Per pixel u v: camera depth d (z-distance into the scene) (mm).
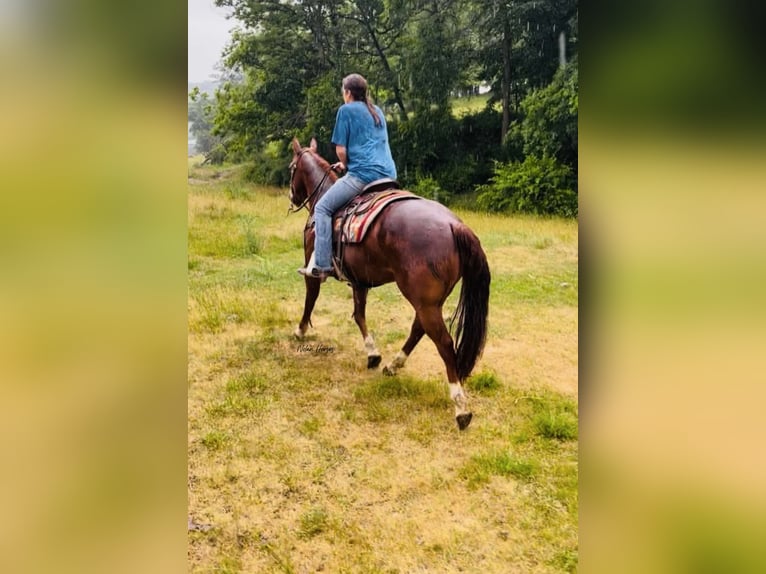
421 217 2459
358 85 2779
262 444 2707
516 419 2754
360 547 2395
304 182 3162
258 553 2381
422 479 2572
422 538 2418
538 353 2986
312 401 2852
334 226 2791
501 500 2520
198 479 2600
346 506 2500
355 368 3008
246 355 3076
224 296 3297
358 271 2725
